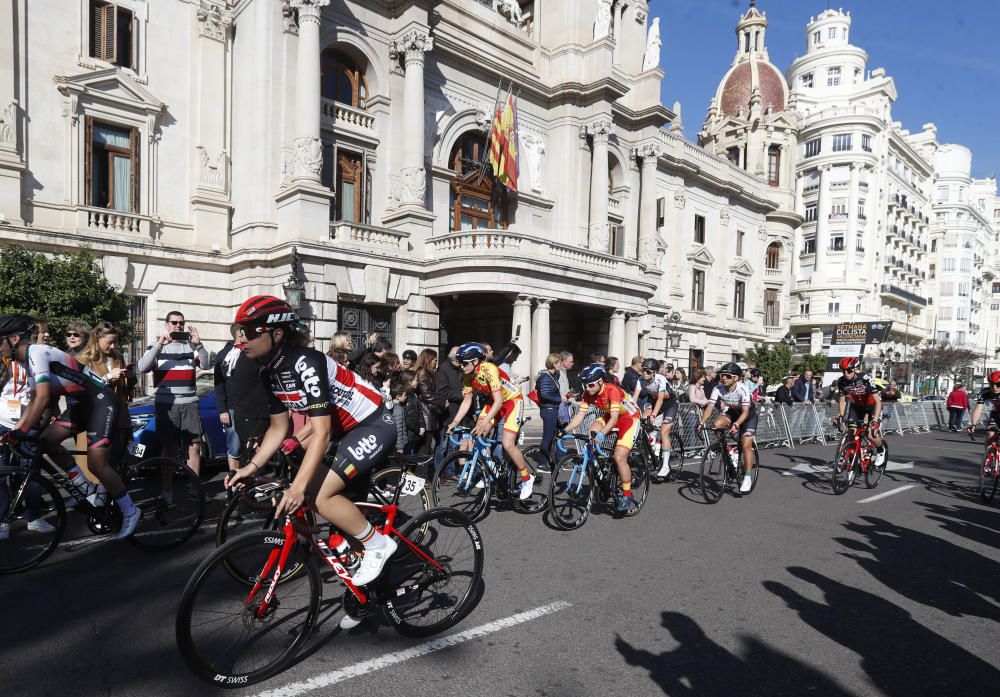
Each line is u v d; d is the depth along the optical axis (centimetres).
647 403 1011
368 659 334
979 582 479
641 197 2636
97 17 1495
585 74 2339
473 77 2100
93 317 1192
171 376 664
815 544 577
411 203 1798
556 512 600
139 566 477
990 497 805
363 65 1823
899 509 743
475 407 686
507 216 2256
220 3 1655
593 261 2022
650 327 2623
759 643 363
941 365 5931
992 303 9081
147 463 527
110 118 1503
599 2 2342
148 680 307
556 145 2350
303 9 1570
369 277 1644
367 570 335
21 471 466
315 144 1577
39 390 453
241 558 307
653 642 362
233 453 685
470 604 391
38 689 295
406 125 1811
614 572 482
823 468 1049
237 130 1680
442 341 1947
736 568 500
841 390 898
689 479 919
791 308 5691
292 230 1554
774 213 3784
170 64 1606
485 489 628
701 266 3209
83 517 603
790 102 4266
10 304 1122
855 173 5412
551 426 916
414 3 1767
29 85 1392
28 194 1394
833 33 6412
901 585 468
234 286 1661
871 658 348
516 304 1770
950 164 7462
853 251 5422
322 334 1548
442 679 314
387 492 495
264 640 317
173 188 1616
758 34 5025
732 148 4122
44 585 434
